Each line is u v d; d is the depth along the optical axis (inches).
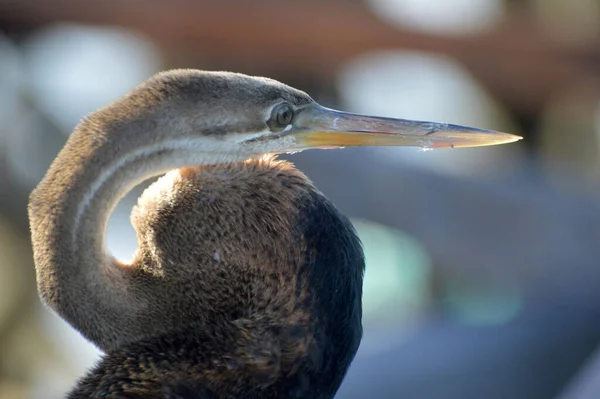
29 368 563.2
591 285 483.8
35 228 197.6
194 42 541.6
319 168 500.7
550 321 468.8
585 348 456.1
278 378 198.2
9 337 559.8
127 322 202.7
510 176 520.7
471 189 501.7
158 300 204.2
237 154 212.7
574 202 501.4
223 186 204.5
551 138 657.6
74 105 598.5
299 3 539.2
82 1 530.0
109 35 569.0
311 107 231.6
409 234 505.4
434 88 703.1
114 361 199.3
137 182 203.8
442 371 437.7
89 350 574.6
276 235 202.2
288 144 228.4
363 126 236.2
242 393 196.1
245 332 198.5
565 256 491.2
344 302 206.7
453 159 590.6
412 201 500.1
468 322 486.9
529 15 639.1
